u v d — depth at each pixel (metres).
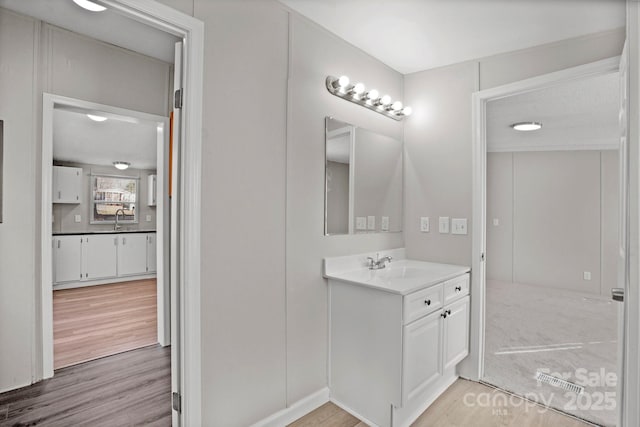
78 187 5.92
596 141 5.06
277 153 1.93
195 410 1.58
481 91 2.49
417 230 2.81
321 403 2.17
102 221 6.28
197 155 1.58
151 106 2.86
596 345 3.09
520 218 5.66
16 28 2.21
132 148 5.32
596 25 2.03
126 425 1.90
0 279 2.19
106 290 5.05
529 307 4.31
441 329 2.15
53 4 2.08
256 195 1.83
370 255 2.52
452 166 2.61
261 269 1.85
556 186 5.38
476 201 2.49
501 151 5.79
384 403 1.92
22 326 2.28
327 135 2.22
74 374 2.47
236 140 1.73
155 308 4.12
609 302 4.56
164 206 2.99
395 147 2.80
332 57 2.24
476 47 2.36
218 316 1.67
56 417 1.96
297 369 2.04
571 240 5.26
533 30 2.12
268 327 1.89
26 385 2.30
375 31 2.20
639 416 1.03
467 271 2.46
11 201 2.22
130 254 5.83
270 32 1.88
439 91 2.69
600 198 5.07
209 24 1.63
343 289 2.13
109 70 2.62
